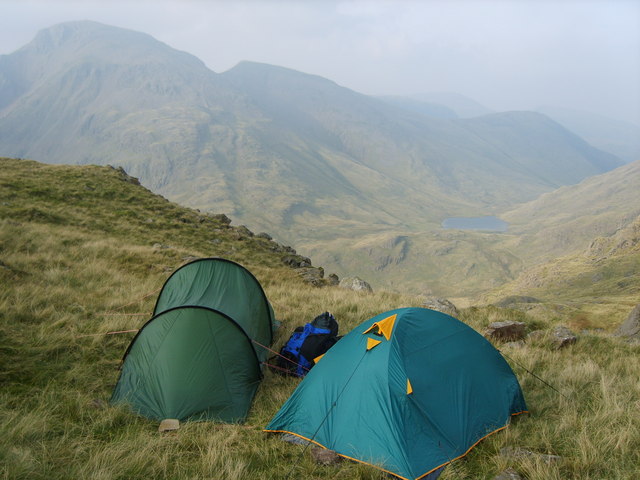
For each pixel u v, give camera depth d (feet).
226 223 111.45
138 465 15.71
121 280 45.55
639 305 41.45
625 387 22.86
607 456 15.93
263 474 15.75
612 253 429.79
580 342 32.40
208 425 20.20
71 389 21.67
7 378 21.34
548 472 14.56
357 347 20.61
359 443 17.40
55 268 45.01
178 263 58.59
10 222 60.70
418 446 16.80
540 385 24.13
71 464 15.30
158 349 22.80
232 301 27.71
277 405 22.16
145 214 93.81
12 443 15.53
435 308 42.52
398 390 18.04
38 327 28.63
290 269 77.36
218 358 23.02
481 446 18.03
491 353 22.24
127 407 21.11
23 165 109.50
